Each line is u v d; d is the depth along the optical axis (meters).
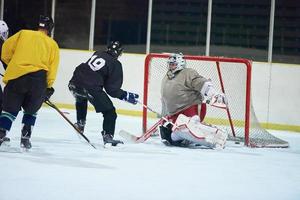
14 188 9.28
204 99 15.73
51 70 12.73
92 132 18.16
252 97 23.33
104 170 11.38
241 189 10.32
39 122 19.72
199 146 15.95
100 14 26.47
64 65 25.38
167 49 26.44
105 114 14.62
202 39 26.23
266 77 23.17
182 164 12.72
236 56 25.86
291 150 16.59
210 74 19.17
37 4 27.09
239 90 18.39
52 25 13.12
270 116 23.22
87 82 14.42
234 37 25.91
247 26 25.78
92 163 12.11
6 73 12.43
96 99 14.38
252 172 12.23
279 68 23.06
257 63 23.25
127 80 24.67
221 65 18.72
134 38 26.48
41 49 12.52
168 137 15.72
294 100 22.94
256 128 18.22
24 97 12.59
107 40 26.56
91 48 26.47
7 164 11.34
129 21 26.47
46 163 11.74
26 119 12.91
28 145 13.05
